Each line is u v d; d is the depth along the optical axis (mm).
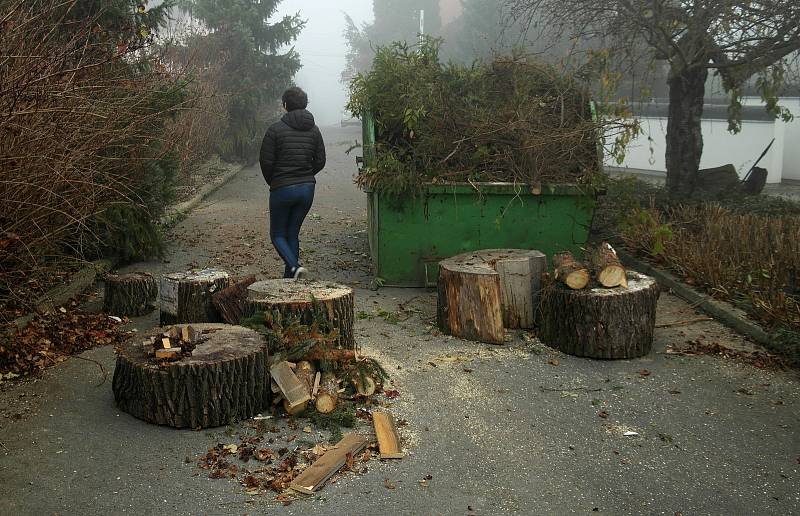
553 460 4164
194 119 14914
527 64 8828
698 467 4117
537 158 7652
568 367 5633
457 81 8656
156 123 8609
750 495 3832
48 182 5387
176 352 4441
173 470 3896
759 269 7324
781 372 5602
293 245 7641
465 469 4027
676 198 10953
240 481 3811
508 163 7863
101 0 7762
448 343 6137
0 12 5305
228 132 21234
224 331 4883
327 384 4746
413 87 8164
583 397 5070
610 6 10602
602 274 5848
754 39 10141
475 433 4473
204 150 17625
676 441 4434
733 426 4660
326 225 11898
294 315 5145
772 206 10805
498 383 5281
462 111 8133
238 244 10211
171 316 6223
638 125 8555
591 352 5781
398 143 8375
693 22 9922
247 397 4492
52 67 5422
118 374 4531
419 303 7348
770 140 19594
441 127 7996
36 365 5234
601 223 10477
